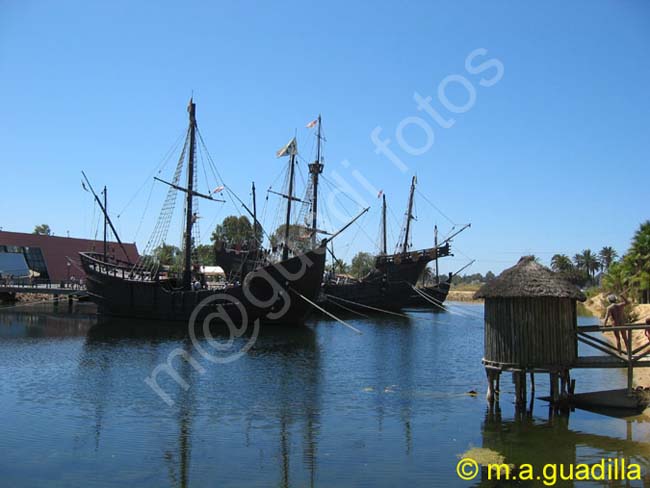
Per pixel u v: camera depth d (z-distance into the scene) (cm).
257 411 1819
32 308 6700
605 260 15388
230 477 1245
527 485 1200
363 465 1324
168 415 1759
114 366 2677
